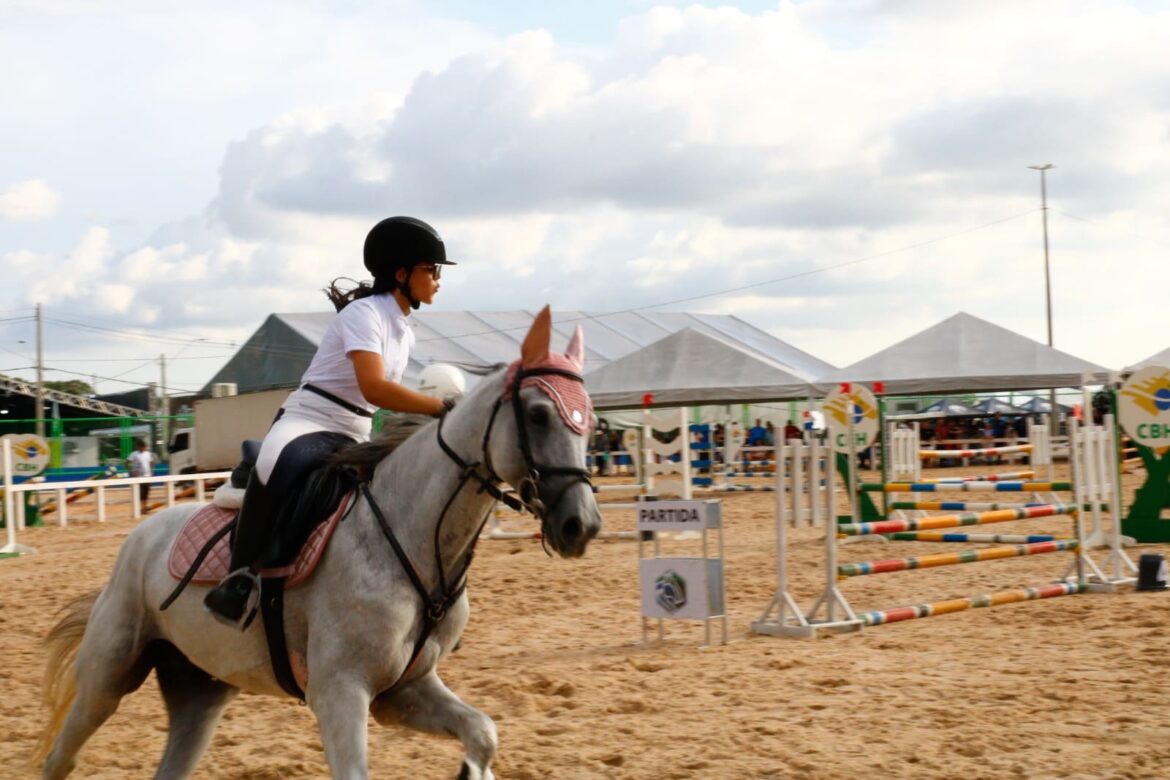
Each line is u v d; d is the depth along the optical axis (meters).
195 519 4.91
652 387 23.80
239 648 4.59
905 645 9.37
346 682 4.19
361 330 4.52
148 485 30.23
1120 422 15.89
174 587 4.72
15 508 24.33
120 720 7.63
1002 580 13.13
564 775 5.93
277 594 4.39
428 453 4.39
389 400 4.46
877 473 30.83
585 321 52.75
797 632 9.91
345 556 4.29
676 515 9.68
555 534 4.01
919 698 7.35
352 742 4.10
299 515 4.38
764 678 8.16
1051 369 23.17
